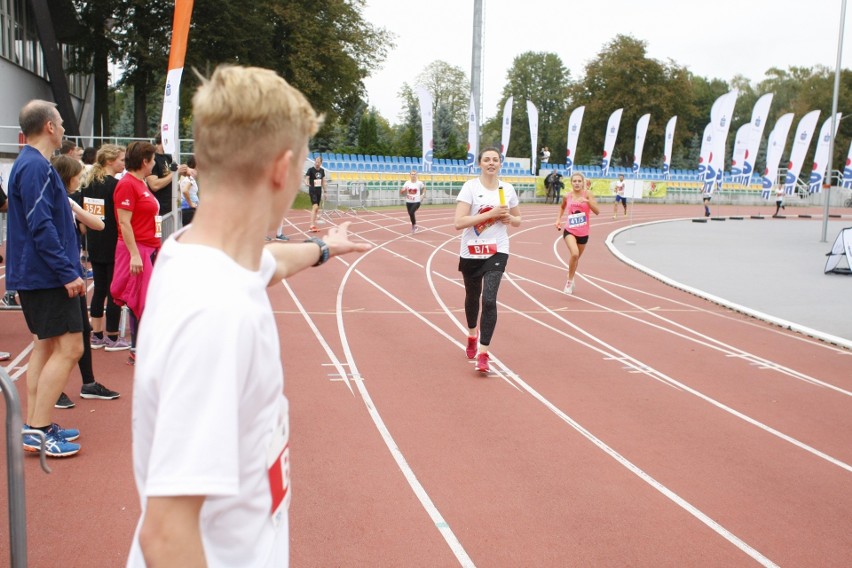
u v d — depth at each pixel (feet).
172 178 28.58
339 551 11.61
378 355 24.59
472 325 23.98
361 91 134.62
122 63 107.55
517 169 136.98
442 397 20.18
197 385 3.57
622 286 42.86
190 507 3.59
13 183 14.14
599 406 19.90
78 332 14.74
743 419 19.25
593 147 224.53
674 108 214.07
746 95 314.76
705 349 27.32
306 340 26.43
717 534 12.78
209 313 3.63
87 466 14.43
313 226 63.93
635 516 13.34
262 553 4.15
